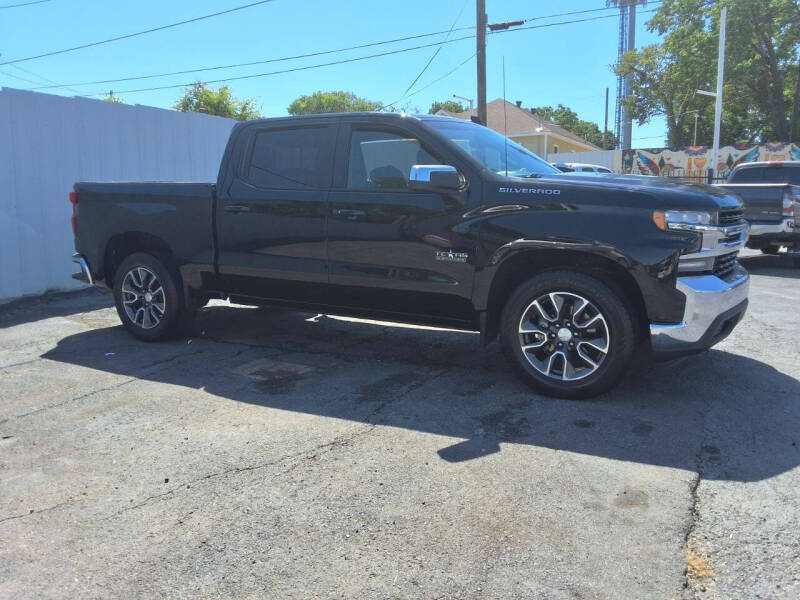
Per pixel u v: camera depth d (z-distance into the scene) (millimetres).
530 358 4566
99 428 4211
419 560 2738
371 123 5047
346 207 5012
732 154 34281
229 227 5602
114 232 6234
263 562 2754
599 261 4312
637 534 2881
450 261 4648
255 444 3916
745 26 32469
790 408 4320
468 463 3594
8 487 3447
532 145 40875
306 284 5309
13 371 5457
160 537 2955
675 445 3764
